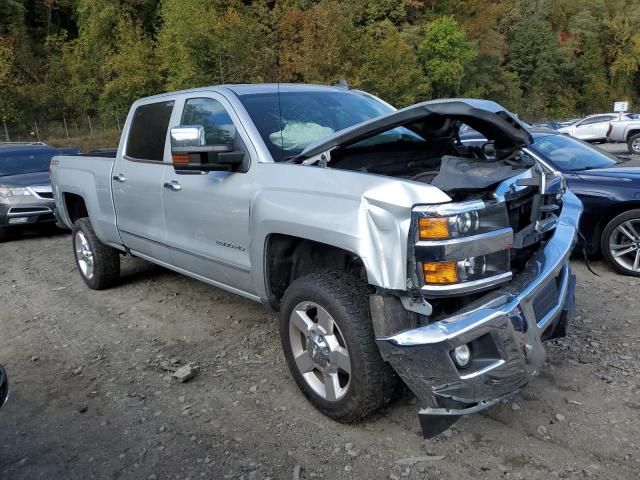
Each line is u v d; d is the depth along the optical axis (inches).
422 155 147.0
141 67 1314.0
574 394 132.2
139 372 158.2
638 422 120.0
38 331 194.9
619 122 857.5
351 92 183.6
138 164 188.4
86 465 117.6
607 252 222.2
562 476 104.6
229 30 1173.1
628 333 164.4
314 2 1294.3
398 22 1523.1
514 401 130.3
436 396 103.0
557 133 269.3
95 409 139.7
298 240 133.1
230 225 147.0
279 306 144.3
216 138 156.8
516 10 2169.0
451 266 100.7
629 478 103.0
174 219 171.0
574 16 2442.2
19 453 123.3
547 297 119.4
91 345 179.3
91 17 1496.1
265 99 158.9
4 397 106.5
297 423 127.5
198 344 174.2
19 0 1637.6
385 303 108.1
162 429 128.7
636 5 2470.5
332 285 118.7
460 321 101.3
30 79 1517.0
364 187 110.6
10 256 322.0
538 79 2194.9
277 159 140.6
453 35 1518.2
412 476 107.1
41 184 362.0
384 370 114.3
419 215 100.8
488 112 117.7
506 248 107.1
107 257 227.6
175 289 229.1
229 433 125.3
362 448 116.6
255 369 154.9
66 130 1392.7
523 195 116.6
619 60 2389.3
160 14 1414.9
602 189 220.2
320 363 124.1
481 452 112.9
